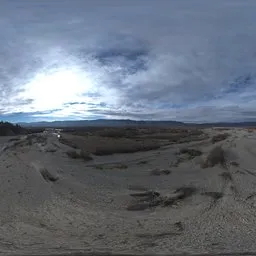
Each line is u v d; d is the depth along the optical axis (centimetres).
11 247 1023
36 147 4009
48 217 1401
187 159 3272
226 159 2983
